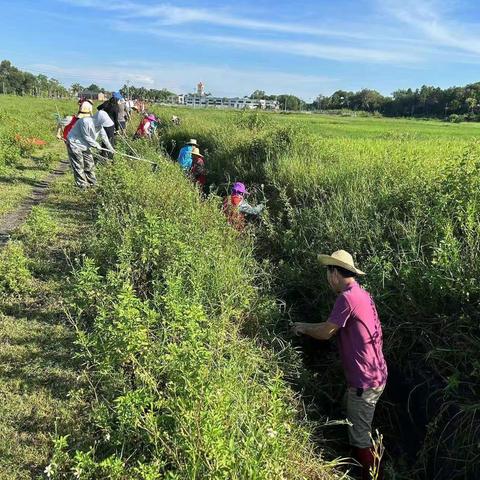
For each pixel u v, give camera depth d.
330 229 6.33
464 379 4.29
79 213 9.30
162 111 37.19
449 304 4.71
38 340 4.82
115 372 3.88
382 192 6.59
